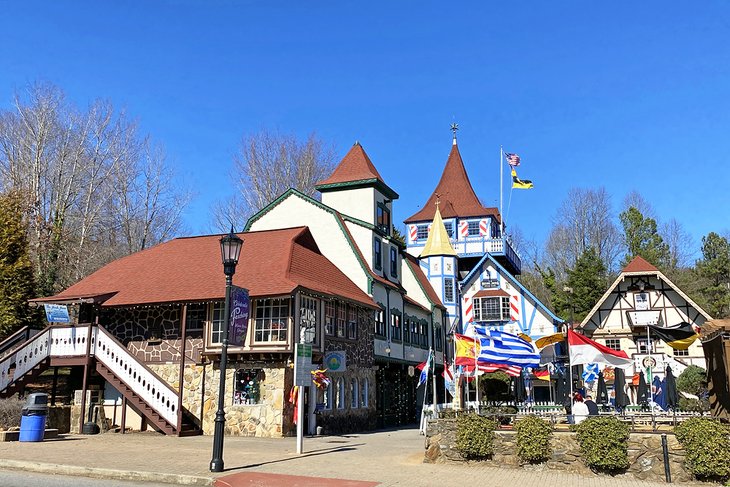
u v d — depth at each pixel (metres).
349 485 13.09
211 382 24.75
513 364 19.69
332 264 31.52
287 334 24.06
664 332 22.97
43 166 44.38
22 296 31.14
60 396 26.88
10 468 14.89
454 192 54.47
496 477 14.58
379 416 33.06
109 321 26.97
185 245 30.17
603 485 13.84
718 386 18.14
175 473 13.80
